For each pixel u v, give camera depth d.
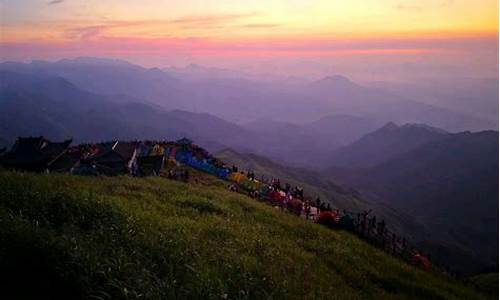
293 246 23.84
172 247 15.41
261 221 29.72
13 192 17.45
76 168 49.56
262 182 55.75
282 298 14.22
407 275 26.61
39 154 50.44
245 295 12.83
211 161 59.59
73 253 11.84
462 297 26.16
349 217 37.56
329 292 16.98
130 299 10.47
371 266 25.03
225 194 38.59
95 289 10.73
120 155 52.59
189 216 24.69
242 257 17.14
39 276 11.26
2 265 11.19
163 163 54.56
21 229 12.70
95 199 19.38
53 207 16.92
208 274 13.27
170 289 11.36
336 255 25.00
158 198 28.64
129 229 16.06
